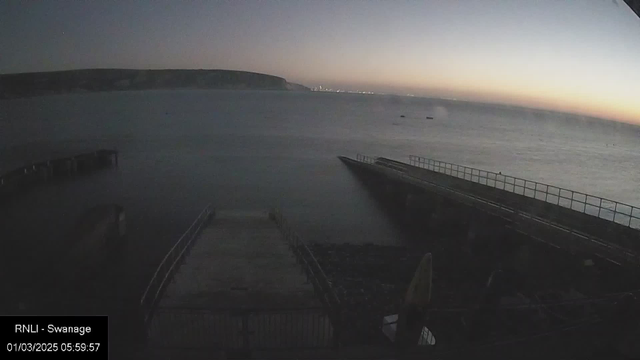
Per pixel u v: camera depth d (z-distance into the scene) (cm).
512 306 668
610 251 973
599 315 621
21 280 952
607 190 2839
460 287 970
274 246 1123
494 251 1333
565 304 696
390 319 619
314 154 4166
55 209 1831
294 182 2709
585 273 1022
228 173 2994
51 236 1337
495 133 7731
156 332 595
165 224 1683
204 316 656
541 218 1288
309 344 580
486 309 643
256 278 860
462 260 1228
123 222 1343
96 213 1268
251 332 593
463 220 1573
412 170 2658
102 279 965
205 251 1062
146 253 1213
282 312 644
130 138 4769
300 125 7412
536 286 991
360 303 746
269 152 4184
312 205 2103
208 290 793
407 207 1928
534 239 1199
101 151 3225
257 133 5797
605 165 4138
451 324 667
